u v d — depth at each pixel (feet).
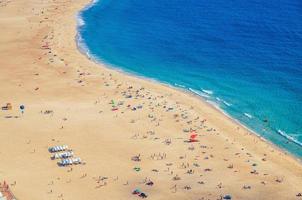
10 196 273.13
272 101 390.21
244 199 274.57
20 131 342.23
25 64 446.19
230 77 427.74
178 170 301.22
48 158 312.91
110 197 276.82
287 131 352.28
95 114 364.58
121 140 332.80
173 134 339.77
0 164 305.94
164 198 276.00
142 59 464.65
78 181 291.38
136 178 293.84
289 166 309.01
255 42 490.08
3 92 397.60
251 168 303.89
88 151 320.91
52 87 406.41
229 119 366.02
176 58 464.65
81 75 427.33
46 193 279.28
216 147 325.83
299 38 493.36
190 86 414.62
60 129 344.90
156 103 381.60
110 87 406.62
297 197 277.03
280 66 441.27
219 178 293.43
